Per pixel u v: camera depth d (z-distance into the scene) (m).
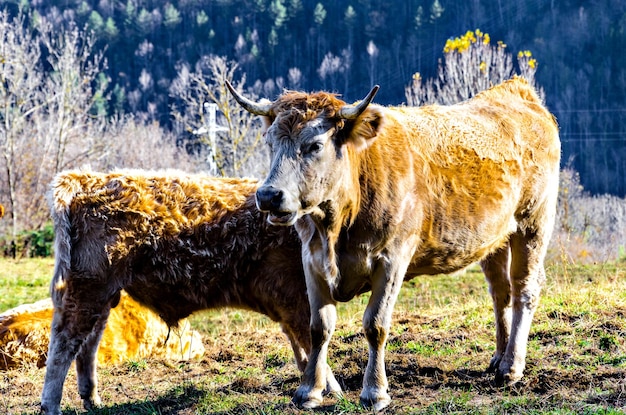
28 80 38.75
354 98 83.12
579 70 92.25
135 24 100.19
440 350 9.59
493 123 8.59
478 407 7.07
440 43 95.56
